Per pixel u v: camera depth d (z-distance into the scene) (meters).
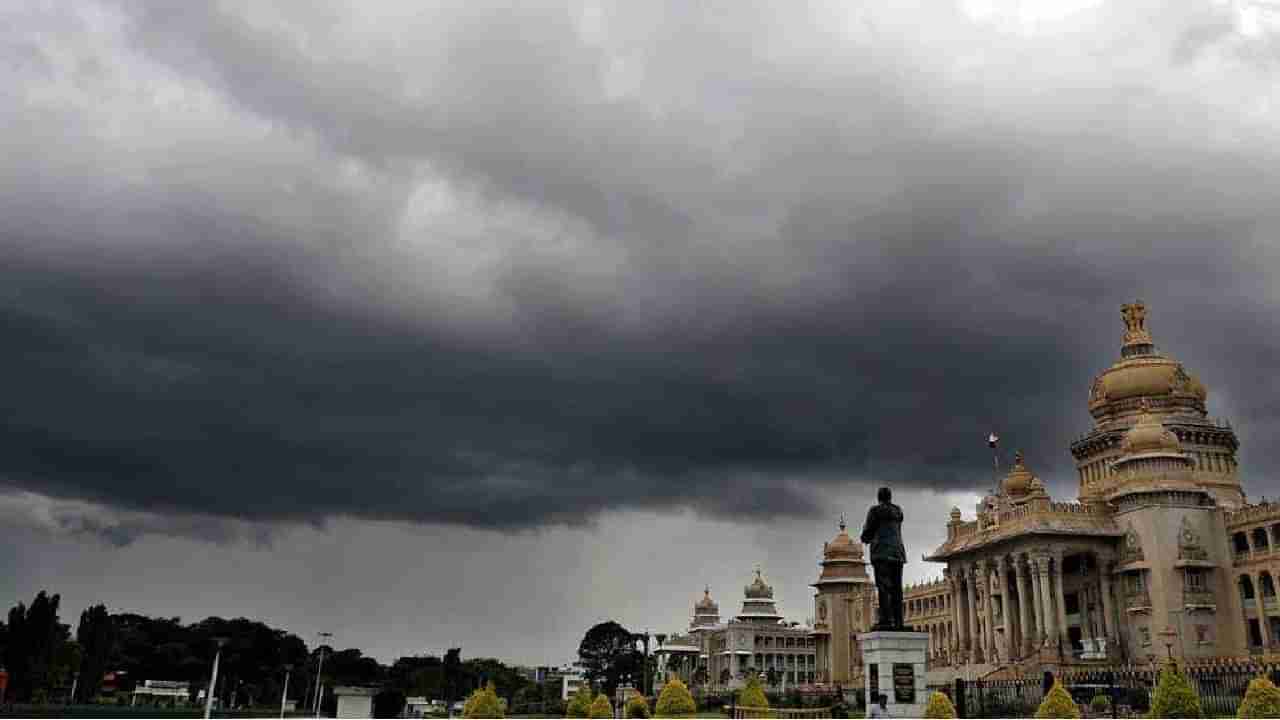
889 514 64.25
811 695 138.88
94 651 164.88
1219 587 119.25
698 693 174.25
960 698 70.19
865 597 168.25
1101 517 128.25
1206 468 139.62
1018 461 154.75
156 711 140.00
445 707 142.88
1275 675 89.06
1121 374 148.25
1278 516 114.12
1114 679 102.00
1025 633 126.19
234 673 194.62
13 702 129.00
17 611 133.50
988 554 136.88
